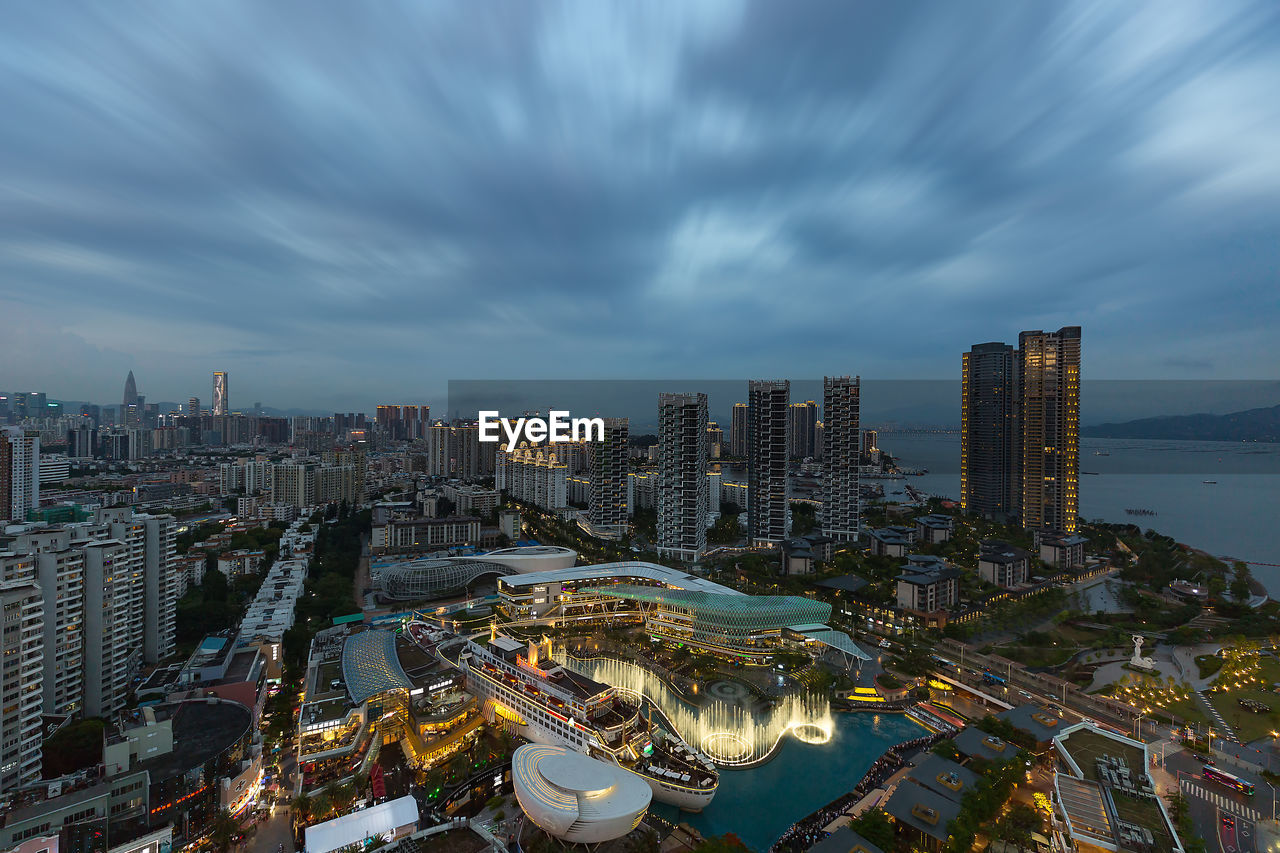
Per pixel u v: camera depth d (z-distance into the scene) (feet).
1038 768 597.93
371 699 650.43
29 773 540.93
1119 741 623.36
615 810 477.36
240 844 504.84
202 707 618.44
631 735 613.52
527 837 512.22
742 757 649.61
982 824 501.97
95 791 463.83
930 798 532.32
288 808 553.23
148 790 481.05
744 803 580.71
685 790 552.82
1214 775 579.48
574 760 539.29
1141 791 536.42
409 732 654.94
